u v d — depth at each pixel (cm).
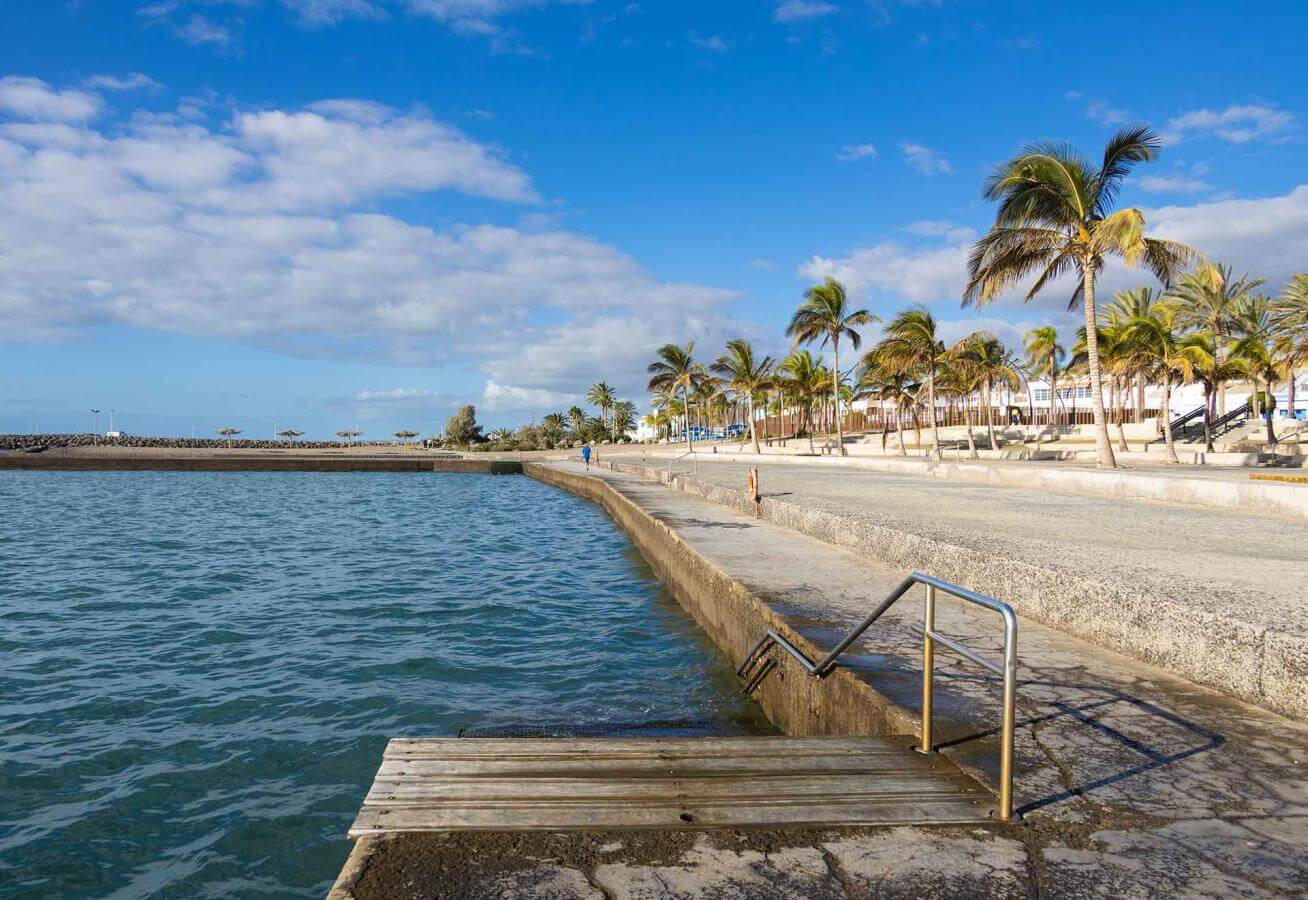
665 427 11319
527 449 9475
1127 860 262
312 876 439
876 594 740
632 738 384
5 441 9225
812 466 3584
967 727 384
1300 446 3600
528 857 270
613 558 1703
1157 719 387
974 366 4578
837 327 4509
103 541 1928
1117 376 4125
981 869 259
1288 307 3528
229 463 6300
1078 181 2161
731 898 245
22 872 437
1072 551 695
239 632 988
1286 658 384
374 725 659
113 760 586
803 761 352
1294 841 273
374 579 1404
